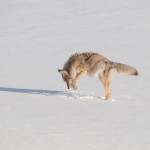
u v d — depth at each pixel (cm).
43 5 4988
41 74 2716
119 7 4788
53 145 1377
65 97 2055
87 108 1858
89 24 4269
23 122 1639
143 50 3331
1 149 1336
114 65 2069
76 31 4062
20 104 1919
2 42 3744
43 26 4253
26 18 4531
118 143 1400
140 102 1970
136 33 3888
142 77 2550
